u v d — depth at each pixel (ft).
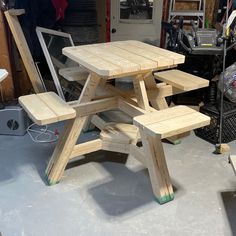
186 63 10.73
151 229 6.04
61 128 10.05
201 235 5.90
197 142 9.29
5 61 10.41
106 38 14.39
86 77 8.34
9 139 9.37
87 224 6.15
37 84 10.39
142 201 6.79
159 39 14.62
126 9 14.29
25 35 11.07
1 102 10.14
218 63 10.70
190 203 6.72
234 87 9.60
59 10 11.36
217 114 8.91
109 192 7.07
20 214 6.39
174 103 11.18
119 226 6.11
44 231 5.98
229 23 8.91
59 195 6.94
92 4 12.23
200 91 10.98
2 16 9.96
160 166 6.67
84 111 7.06
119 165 8.08
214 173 7.77
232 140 9.39
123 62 6.43
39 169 7.89
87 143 7.45
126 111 7.50
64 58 11.09
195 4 13.46
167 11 13.89
